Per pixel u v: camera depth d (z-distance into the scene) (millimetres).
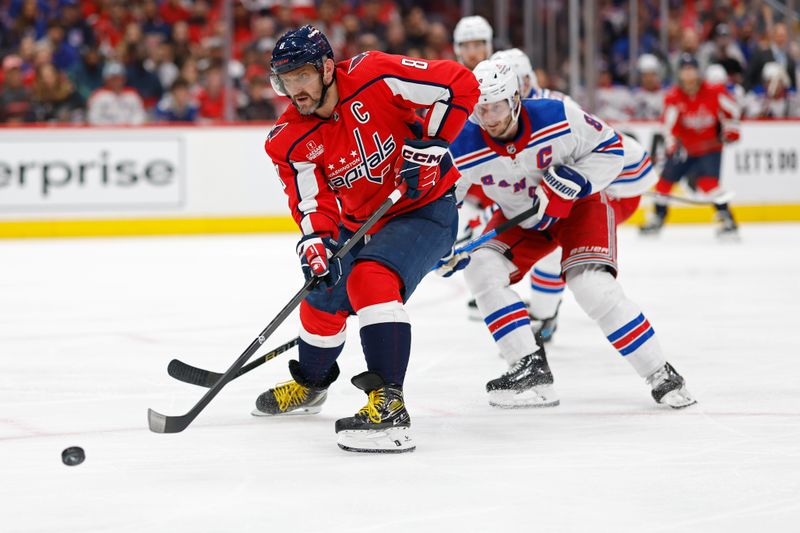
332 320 12461
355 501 9352
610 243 13398
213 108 40719
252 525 8711
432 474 10234
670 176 37406
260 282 26859
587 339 18453
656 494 9516
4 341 18656
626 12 43812
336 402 13805
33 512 9109
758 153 43250
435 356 17047
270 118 41031
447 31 46188
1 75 41438
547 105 13133
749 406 13227
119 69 39719
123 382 15164
